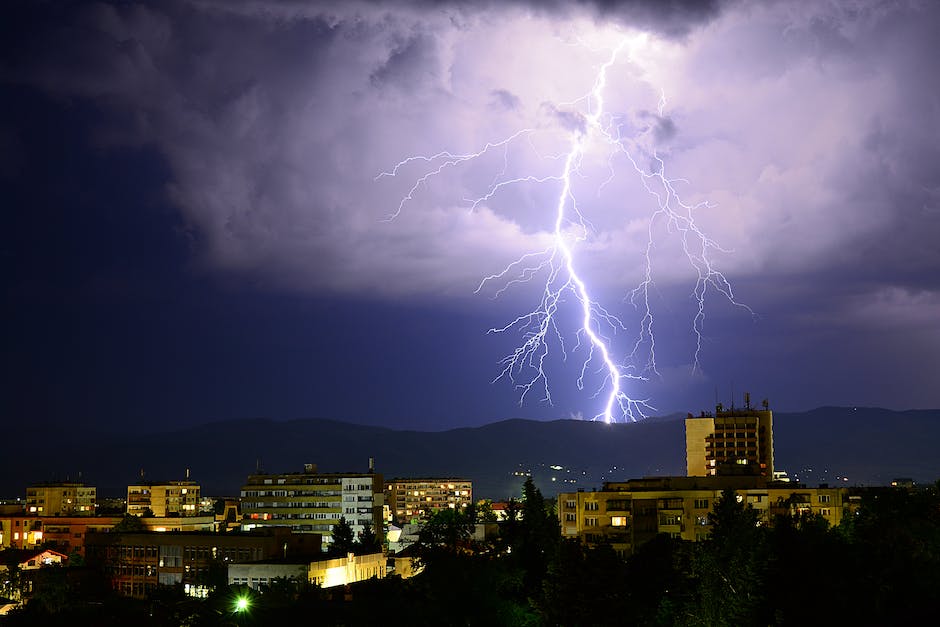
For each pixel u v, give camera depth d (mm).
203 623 114750
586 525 154250
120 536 178000
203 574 157375
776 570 88750
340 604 113562
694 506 150375
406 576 168875
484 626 104125
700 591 93375
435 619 105312
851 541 107062
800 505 151375
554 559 97938
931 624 11281
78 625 115125
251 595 121938
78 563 187875
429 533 120875
